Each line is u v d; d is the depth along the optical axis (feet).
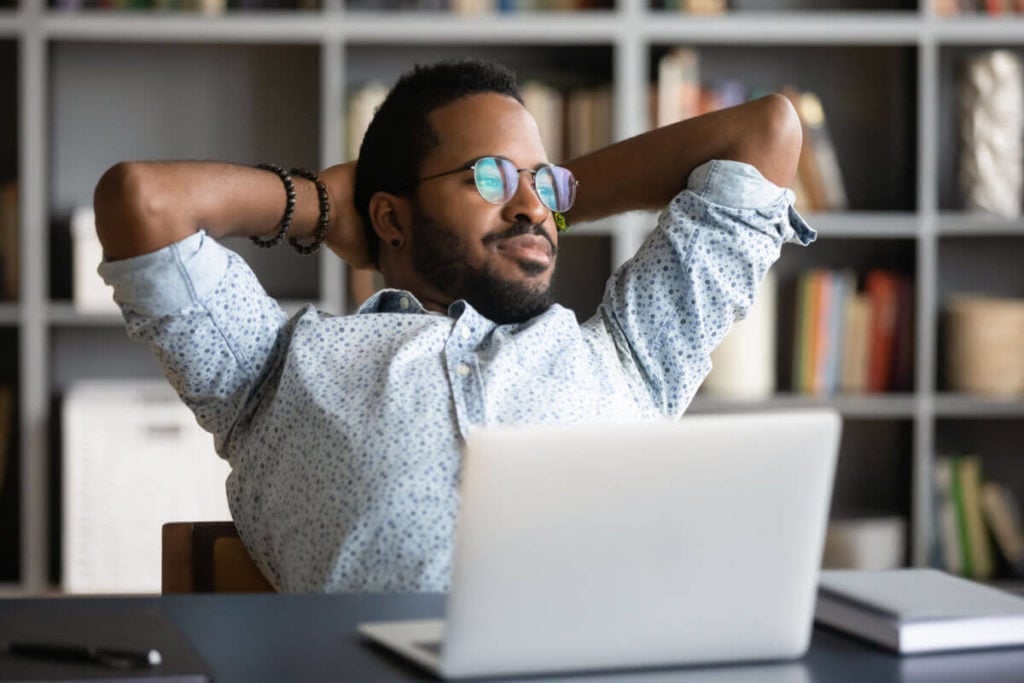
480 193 5.66
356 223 6.06
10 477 13.07
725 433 3.23
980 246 13.58
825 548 12.43
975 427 13.60
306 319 5.41
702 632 3.29
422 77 6.01
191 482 11.85
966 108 12.61
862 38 12.31
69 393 12.52
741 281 5.91
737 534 3.27
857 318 12.59
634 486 3.18
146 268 4.96
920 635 3.43
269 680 3.09
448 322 5.44
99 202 4.98
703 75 13.38
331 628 3.55
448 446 5.01
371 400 5.12
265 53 13.25
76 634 3.35
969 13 12.48
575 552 3.17
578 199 6.37
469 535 3.11
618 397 5.60
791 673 3.27
